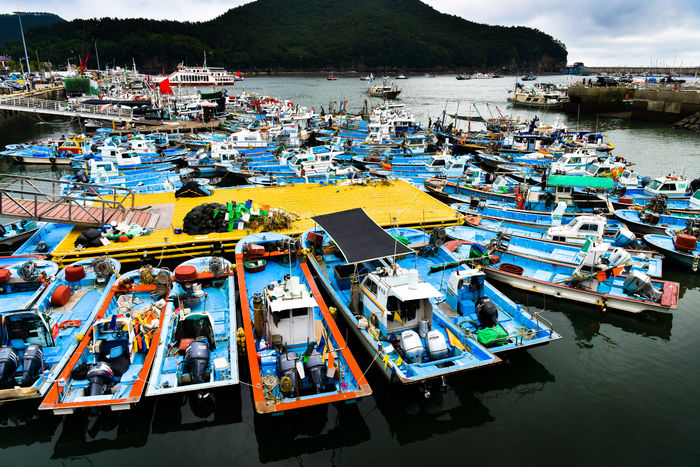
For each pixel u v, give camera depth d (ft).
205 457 35.99
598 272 56.29
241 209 72.59
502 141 155.43
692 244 65.98
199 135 171.32
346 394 35.81
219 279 56.75
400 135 173.17
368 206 83.66
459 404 42.09
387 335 43.60
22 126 239.30
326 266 61.36
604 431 38.96
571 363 47.98
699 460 35.83
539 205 84.79
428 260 64.69
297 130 173.99
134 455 36.04
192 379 37.60
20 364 39.68
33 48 628.69
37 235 68.74
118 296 52.70
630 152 170.30
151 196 87.71
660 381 45.29
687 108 241.96
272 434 38.19
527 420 40.24
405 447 37.32
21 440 37.17
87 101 223.71
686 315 57.21
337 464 35.63
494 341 43.19
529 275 61.11
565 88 363.15
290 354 39.37
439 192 98.63
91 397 35.09
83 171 112.16
